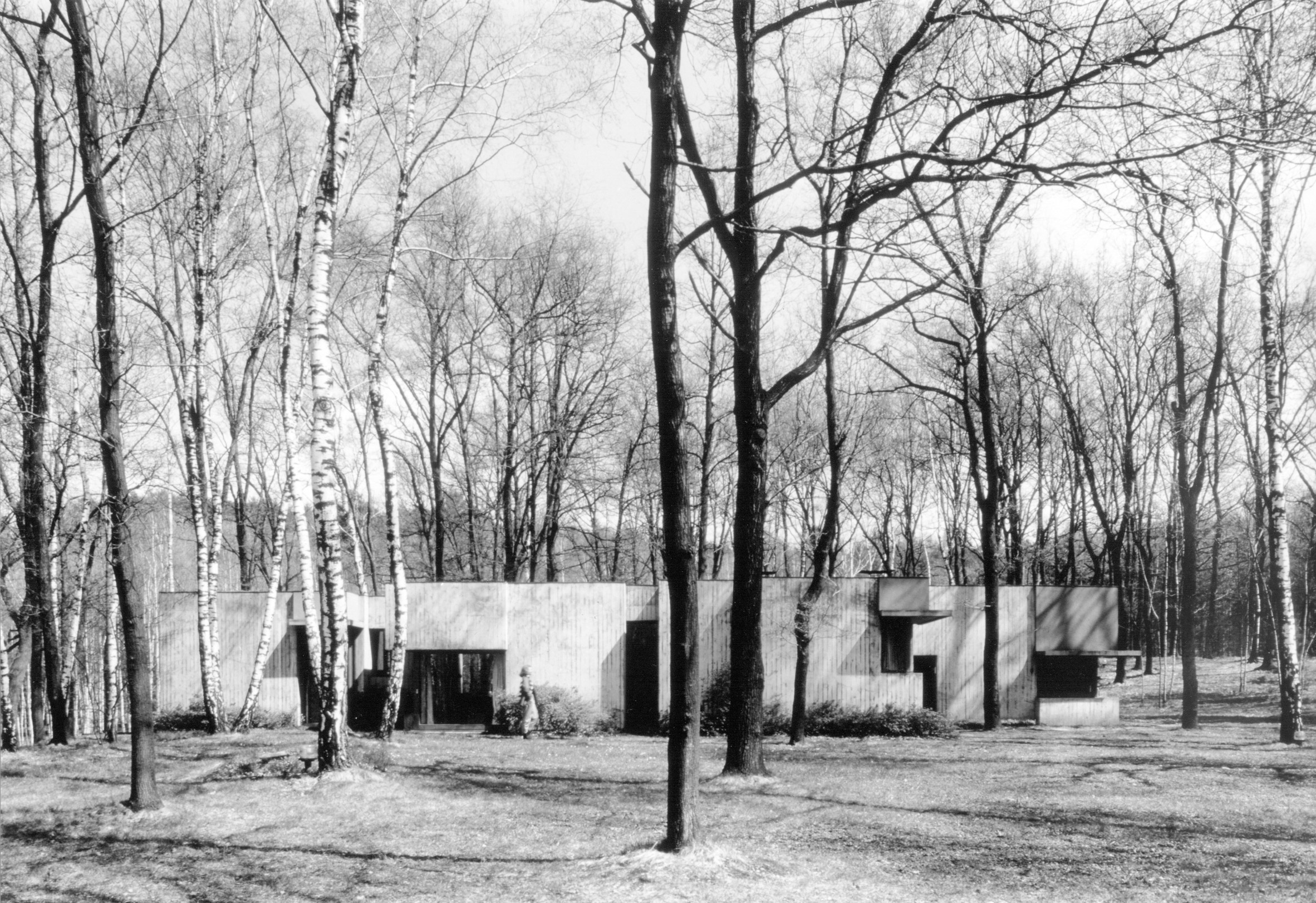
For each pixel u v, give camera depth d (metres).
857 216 11.14
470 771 18.28
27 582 22.52
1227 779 16.98
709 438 31.12
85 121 13.63
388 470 21.97
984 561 28.80
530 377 40.47
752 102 16.11
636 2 12.10
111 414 13.78
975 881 10.67
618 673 30.42
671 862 10.73
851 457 41.50
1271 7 9.34
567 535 47.81
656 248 11.30
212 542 25.80
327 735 16.45
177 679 29.56
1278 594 22.42
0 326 19.12
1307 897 9.97
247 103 21.27
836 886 10.41
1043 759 19.86
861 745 23.06
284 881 11.14
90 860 12.30
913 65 15.44
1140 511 44.12
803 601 23.42
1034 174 10.16
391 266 21.11
